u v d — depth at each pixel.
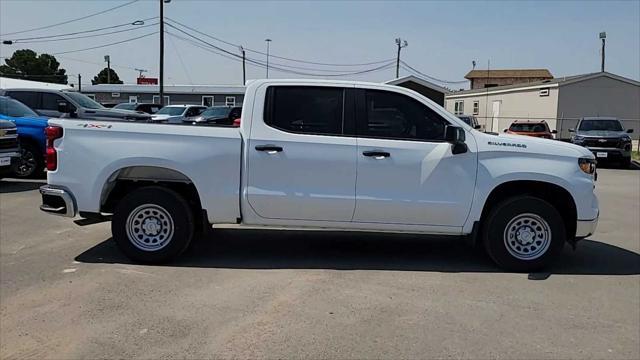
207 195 5.96
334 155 5.91
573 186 5.98
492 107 43.53
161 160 5.91
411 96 6.02
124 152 5.95
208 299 5.00
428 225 6.04
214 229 7.76
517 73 79.75
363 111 6.01
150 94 53.00
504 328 4.47
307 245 7.02
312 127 6.00
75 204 6.03
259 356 3.91
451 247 7.09
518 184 6.14
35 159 12.73
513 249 6.05
